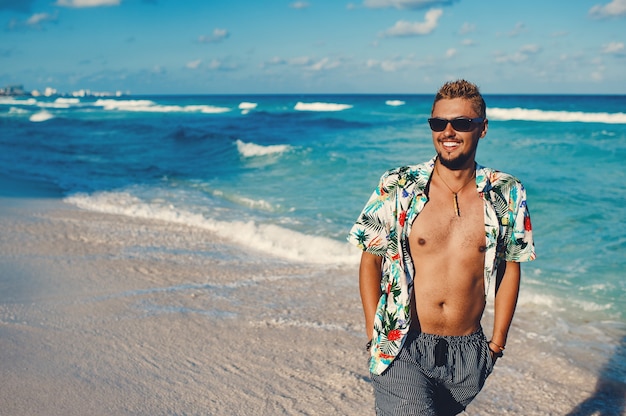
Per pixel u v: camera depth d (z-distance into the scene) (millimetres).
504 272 2496
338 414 3760
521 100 93500
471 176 2393
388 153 20797
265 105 84562
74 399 3785
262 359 4598
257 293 6301
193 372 4324
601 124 32719
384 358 2416
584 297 6418
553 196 12242
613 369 4621
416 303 2428
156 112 67938
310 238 8633
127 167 18344
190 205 11711
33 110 70625
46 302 5723
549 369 4625
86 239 8383
